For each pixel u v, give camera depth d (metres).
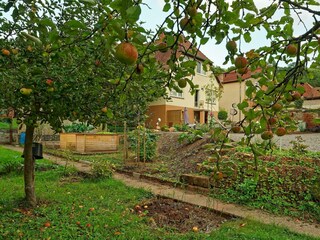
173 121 19.62
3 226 4.00
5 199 5.28
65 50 1.79
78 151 12.28
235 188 6.18
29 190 5.04
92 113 3.78
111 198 5.69
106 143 12.79
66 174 7.93
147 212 4.95
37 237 3.69
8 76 3.02
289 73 1.65
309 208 5.13
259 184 5.96
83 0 1.27
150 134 10.29
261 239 3.78
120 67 2.94
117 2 1.05
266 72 1.81
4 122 17.16
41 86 3.23
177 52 1.65
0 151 11.51
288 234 4.08
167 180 7.27
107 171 7.57
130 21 1.06
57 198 5.48
